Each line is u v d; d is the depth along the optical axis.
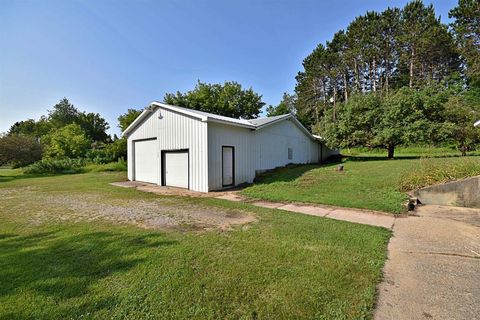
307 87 37.69
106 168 21.52
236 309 2.24
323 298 2.40
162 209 6.51
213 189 9.91
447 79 26.77
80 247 3.77
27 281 2.73
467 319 2.12
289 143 15.60
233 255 3.42
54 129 38.38
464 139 16.31
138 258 3.33
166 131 11.38
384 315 2.17
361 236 4.20
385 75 30.78
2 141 22.03
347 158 20.67
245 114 32.59
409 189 7.36
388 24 28.53
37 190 10.26
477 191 6.32
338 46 32.97
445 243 3.94
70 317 2.13
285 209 6.53
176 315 2.16
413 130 15.80
